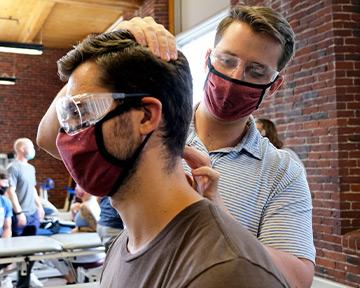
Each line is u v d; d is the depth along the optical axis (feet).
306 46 15.57
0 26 29.73
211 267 2.27
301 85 15.79
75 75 2.76
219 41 4.58
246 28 4.32
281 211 4.32
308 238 4.34
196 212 2.62
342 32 14.44
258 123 10.71
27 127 35.14
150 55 2.65
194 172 3.46
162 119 2.68
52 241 13.97
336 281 14.10
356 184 14.26
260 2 17.84
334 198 14.37
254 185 4.35
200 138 4.65
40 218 21.16
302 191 4.50
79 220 17.30
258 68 4.38
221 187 4.29
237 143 4.63
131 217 2.83
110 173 2.72
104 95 2.63
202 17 23.07
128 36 2.74
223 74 4.45
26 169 20.10
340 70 14.37
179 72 2.73
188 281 2.29
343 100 14.34
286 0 16.53
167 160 2.75
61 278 19.97
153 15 25.40
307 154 15.49
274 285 2.26
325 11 14.74
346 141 14.29
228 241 2.39
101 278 3.47
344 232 14.11
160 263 2.55
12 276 16.99
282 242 4.18
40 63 35.73
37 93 35.53
